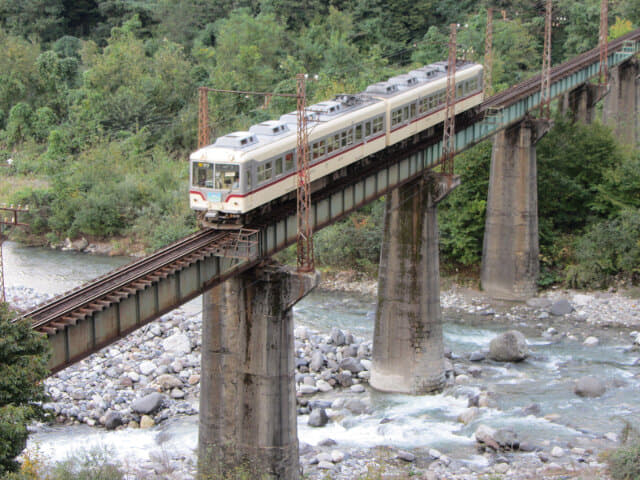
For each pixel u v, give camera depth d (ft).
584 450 165.78
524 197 278.05
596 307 268.00
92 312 112.27
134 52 447.42
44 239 353.51
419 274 199.82
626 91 366.84
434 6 503.61
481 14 469.57
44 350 101.35
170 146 408.87
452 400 198.49
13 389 94.38
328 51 458.50
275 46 465.47
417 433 178.70
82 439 171.83
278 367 146.10
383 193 185.26
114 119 414.41
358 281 299.99
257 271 144.05
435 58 448.65
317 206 164.55
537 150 302.86
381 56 479.41
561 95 301.43
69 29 531.09
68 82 464.65
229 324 146.41
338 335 229.25
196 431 176.45
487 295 284.61
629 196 299.17
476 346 235.81
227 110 419.13
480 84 225.76
